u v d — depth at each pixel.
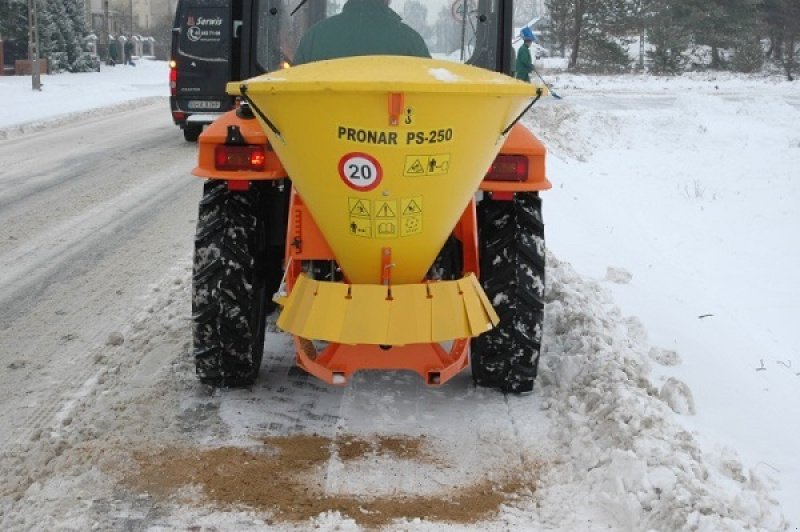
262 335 4.86
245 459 4.07
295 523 3.56
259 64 4.82
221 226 4.53
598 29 42.50
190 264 7.66
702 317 6.75
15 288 6.90
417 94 3.32
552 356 5.19
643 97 27.48
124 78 39.84
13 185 11.49
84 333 5.84
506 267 4.52
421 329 3.85
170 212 9.95
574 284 6.68
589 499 3.72
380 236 3.72
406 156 3.47
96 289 6.88
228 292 4.50
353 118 3.40
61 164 13.36
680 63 42.09
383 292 3.86
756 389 5.23
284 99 3.45
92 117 21.47
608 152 17.64
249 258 4.53
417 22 4.62
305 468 4.01
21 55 39.06
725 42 43.38
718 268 9.20
